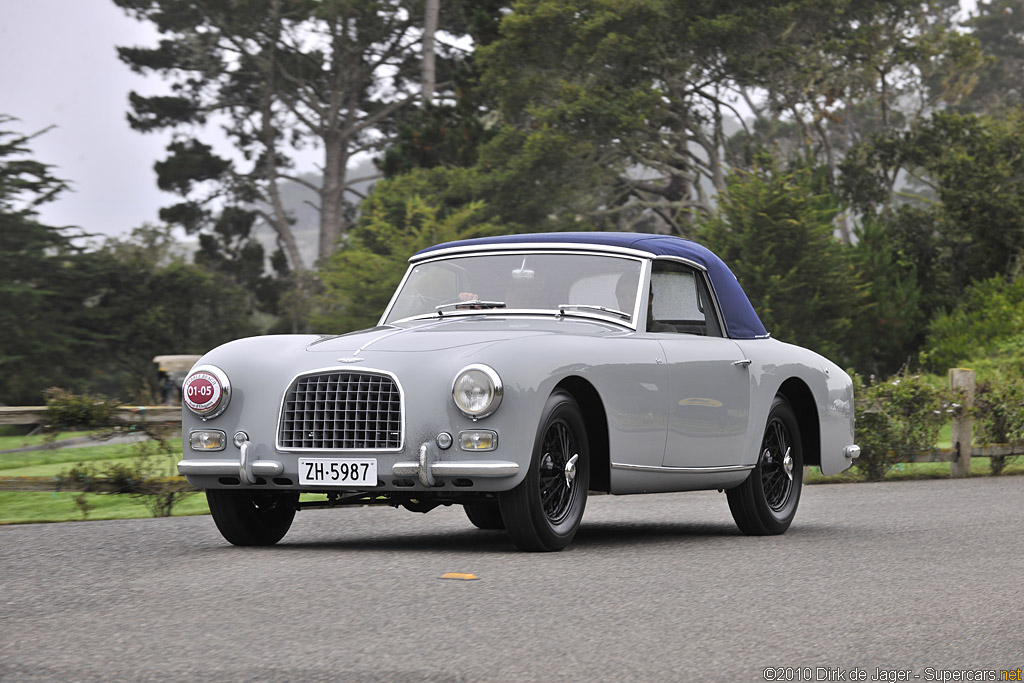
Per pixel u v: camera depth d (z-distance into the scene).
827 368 28.66
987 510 30.03
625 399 22.00
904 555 21.44
